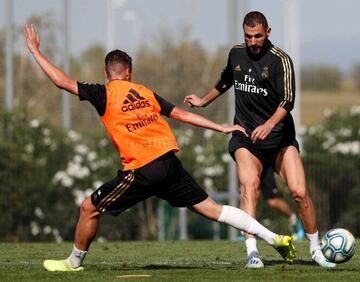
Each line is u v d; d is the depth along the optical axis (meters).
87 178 56.53
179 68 64.06
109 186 25.06
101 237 55.91
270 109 27.56
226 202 55.34
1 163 54.66
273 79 27.11
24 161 55.03
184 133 58.44
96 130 59.16
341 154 58.44
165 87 63.91
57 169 56.53
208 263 29.66
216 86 29.11
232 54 27.83
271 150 27.72
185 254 33.28
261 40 26.86
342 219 58.12
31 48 25.19
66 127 60.41
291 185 27.44
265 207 54.44
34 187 55.06
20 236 54.69
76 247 26.12
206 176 57.50
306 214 27.58
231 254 33.25
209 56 64.31
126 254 33.34
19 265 28.81
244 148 27.84
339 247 26.12
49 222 55.25
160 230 56.00
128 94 25.11
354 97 68.50
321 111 65.31
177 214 55.91
